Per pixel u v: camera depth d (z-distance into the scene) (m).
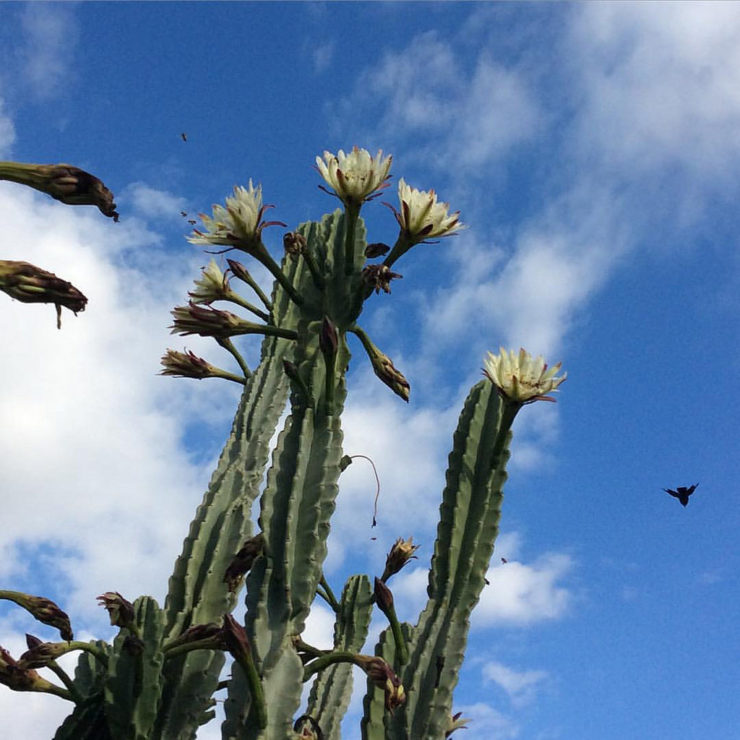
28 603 1.58
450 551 1.79
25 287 1.08
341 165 1.67
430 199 1.66
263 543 1.58
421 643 1.73
